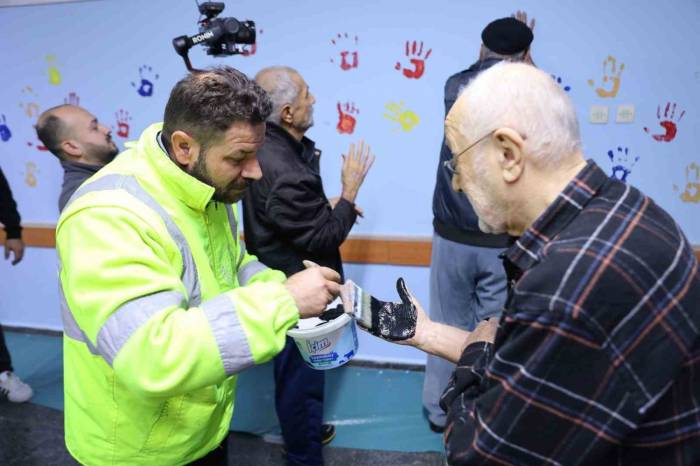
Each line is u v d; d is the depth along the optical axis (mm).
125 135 2564
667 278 663
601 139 2145
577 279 646
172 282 854
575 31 2037
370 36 2184
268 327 814
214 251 1053
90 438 990
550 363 659
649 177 2148
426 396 2121
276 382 1784
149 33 2377
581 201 709
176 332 779
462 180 818
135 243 845
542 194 737
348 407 2311
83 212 863
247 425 2213
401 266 2418
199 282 971
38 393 2443
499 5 2051
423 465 1945
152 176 924
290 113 1663
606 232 673
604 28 2014
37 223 2797
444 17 2100
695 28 1954
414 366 2555
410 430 2150
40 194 2764
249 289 850
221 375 802
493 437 713
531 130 708
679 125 2061
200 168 894
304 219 1616
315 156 1846
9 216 2297
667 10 1956
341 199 1769
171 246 904
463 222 1843
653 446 723
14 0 2465
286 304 846
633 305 643
